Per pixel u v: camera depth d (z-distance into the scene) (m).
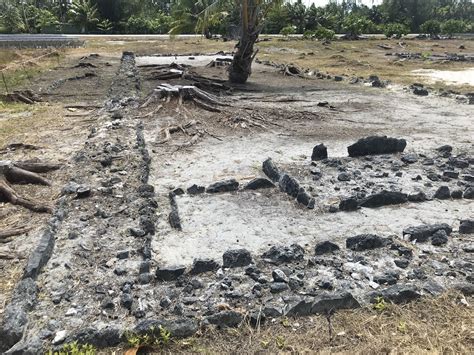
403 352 3.33
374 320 3.70
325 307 3.81
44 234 4.85
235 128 9.80
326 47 32.12
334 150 8.38
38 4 49.22
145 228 5.17
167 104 11.26
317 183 6.70
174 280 4.27
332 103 12.59
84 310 3.81
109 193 6.19
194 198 6.15
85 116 10.67
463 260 4.63
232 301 3.93
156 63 21.11
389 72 19.36
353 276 4.31
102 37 37.06
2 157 7.72
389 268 4.49
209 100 11.62
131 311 3.81
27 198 5.96
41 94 13.24
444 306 3.86
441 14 55.31
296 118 10.76
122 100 11.94
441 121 10.63
